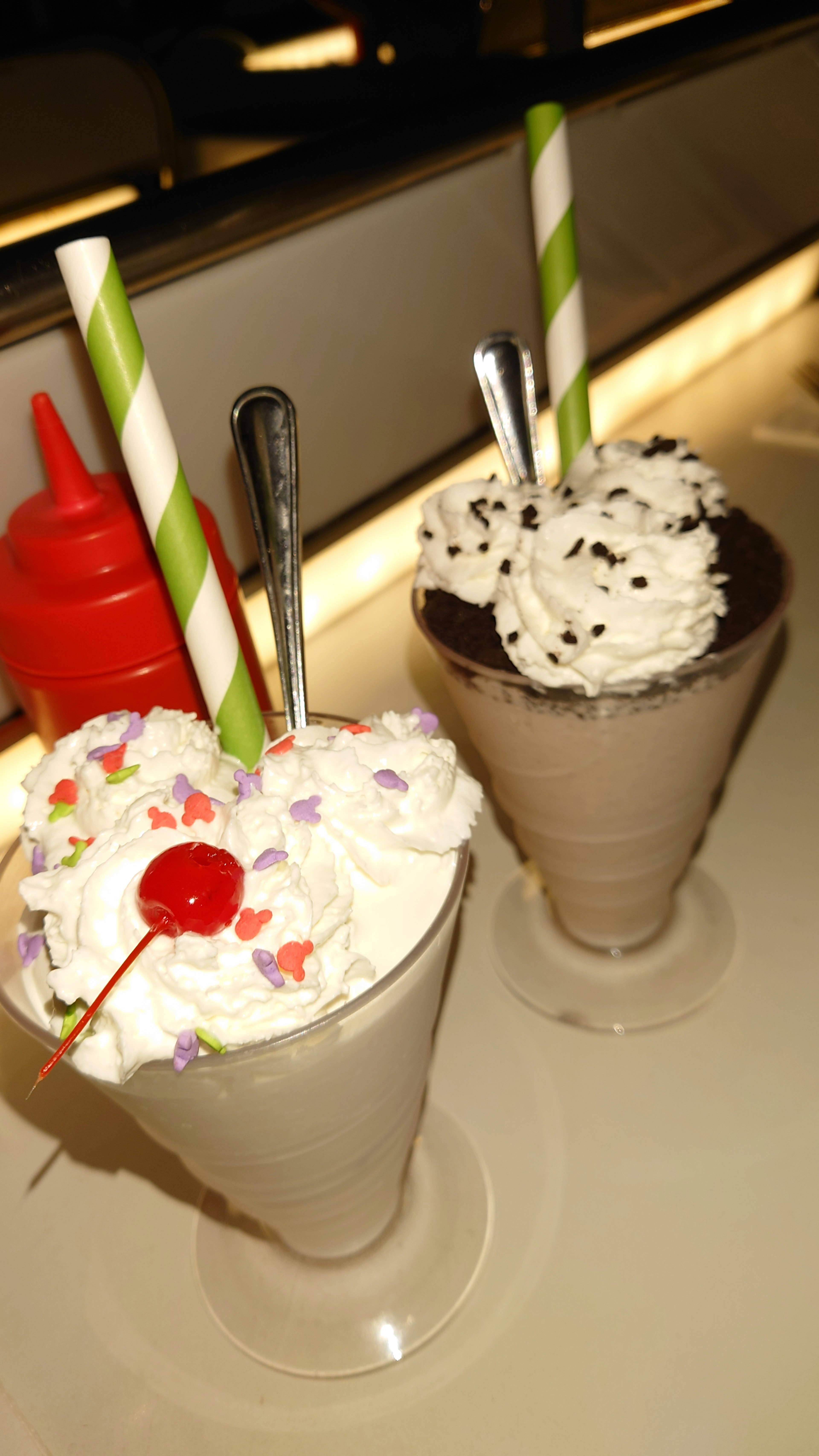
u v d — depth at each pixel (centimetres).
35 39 59
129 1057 21
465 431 49
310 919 23
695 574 29
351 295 41
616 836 32
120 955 22
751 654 29
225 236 36
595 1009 35
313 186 38
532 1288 28
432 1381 27
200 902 21
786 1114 31
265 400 29
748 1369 26
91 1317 29
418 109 43
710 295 60
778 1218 29
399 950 24
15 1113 33
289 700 29
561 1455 25
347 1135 25
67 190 58
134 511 31
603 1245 29
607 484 33
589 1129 31
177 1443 26
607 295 54
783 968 35
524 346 35
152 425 24
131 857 23
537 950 37
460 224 44
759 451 54
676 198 55
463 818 26
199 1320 29
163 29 76
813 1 57
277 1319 28
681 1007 34
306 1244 30
